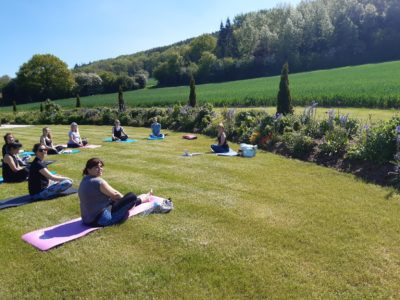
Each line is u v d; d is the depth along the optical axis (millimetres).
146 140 14242
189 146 12570
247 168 8820
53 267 4242
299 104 26547
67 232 5098
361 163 8406
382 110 21156
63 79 70625
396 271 4047
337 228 5164
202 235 4961
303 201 6309
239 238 4867
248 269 4109
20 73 69312
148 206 5809
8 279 4027
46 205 6383
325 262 4250
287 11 78812
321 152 9555
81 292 3764
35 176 6668
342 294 3656
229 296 3648
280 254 4441
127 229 5168
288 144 10664
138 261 4320
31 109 48719
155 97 47438
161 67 79438
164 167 9117
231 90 44812
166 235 4965
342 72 51312
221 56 88250
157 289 3781
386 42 64000
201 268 4145
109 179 7977
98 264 4270
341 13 68375
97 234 5035
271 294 3670
